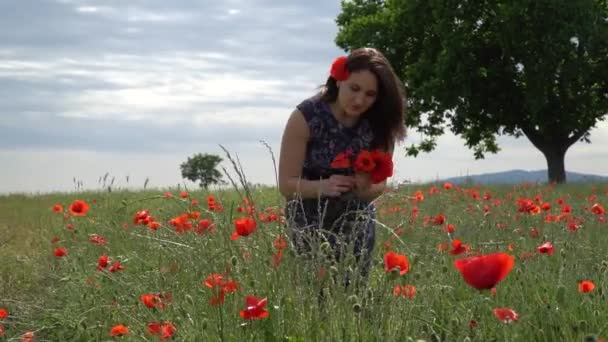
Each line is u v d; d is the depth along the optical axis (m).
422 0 26.06
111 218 6.65
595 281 4.49
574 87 26.02
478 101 26.22
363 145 4.21
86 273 5.14
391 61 27.81
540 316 4.00
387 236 4.92
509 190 12.50
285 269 3.70
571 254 5.22
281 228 3.85
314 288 3.63
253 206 3.89
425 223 5.23
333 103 4.21
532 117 25.92
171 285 4.16
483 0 25.41
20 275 6.50
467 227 6.19
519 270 4.61
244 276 3.80
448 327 3.62
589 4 23.84
